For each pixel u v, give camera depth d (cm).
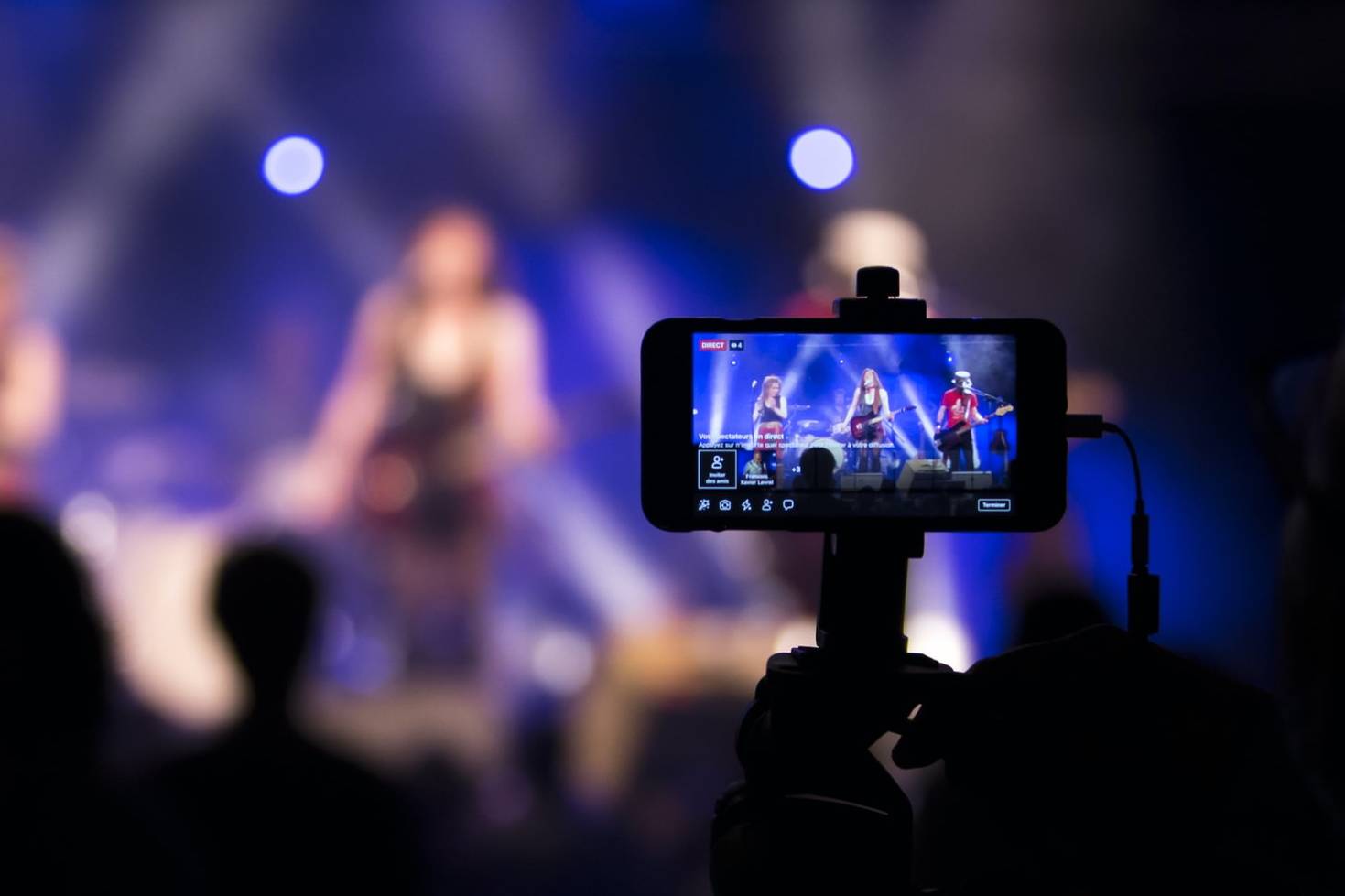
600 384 860
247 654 236
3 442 599
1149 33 738
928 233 849
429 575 549
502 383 556
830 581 94
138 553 584
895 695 86
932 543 452
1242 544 814
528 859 431
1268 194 827
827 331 105
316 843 232
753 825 85
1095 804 73
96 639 181
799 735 87
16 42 801
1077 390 671
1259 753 72
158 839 185
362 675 564
